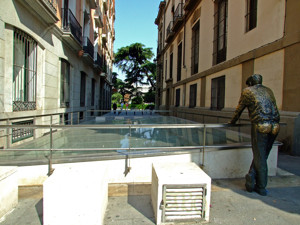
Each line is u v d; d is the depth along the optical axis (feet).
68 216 7.27
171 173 8.29
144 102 163.22
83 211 7.28
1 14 16.53
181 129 25.14
